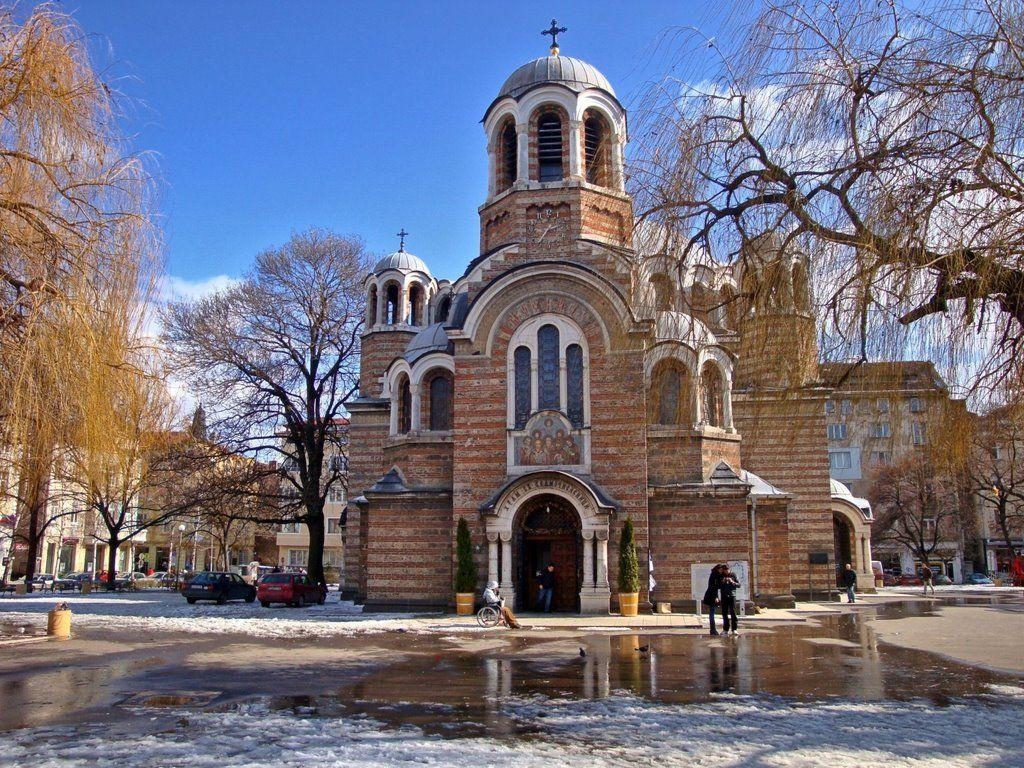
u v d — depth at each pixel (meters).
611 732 13.02
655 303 19.73
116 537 67.62
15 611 40.59
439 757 11.32
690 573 36.25
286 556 114.50
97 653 23.64
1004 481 66.88
